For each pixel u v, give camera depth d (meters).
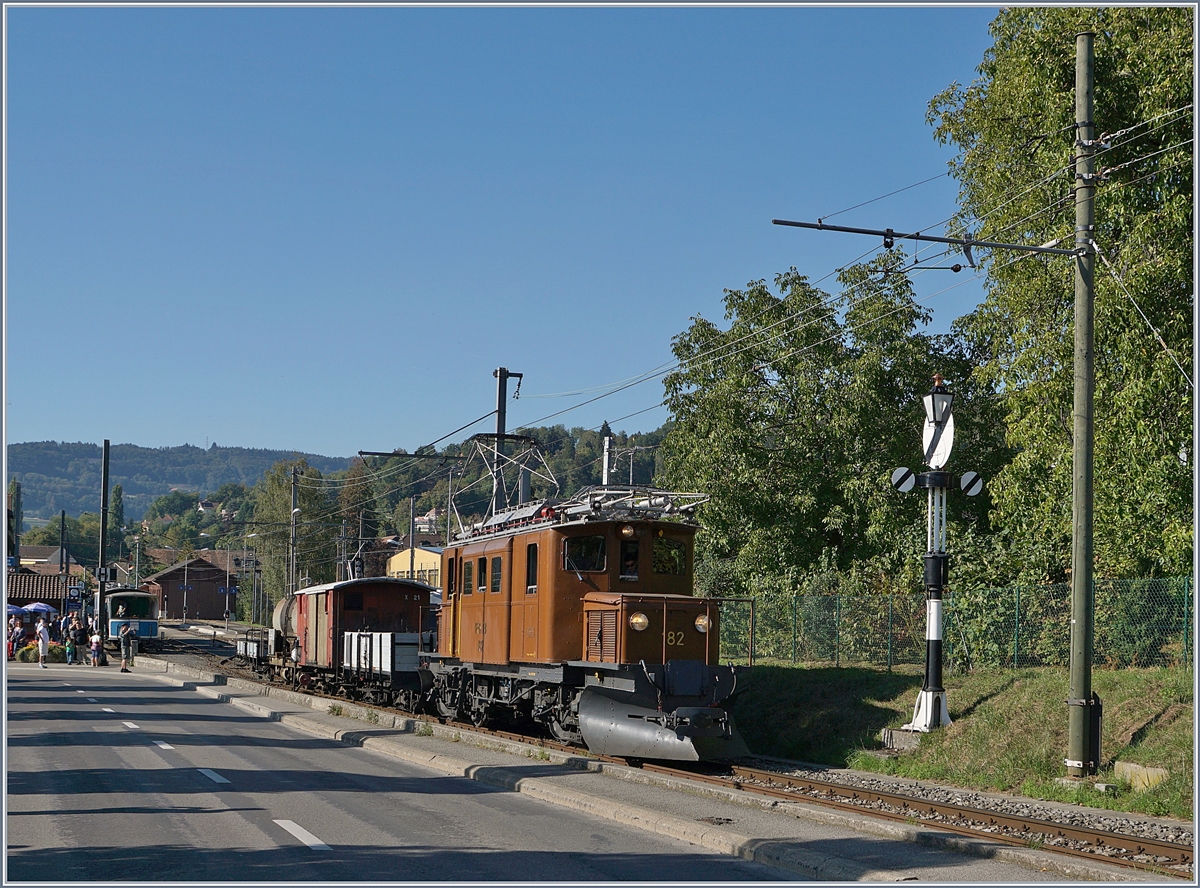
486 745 18.92
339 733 21.83
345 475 107.75
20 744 19.34
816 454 31.89
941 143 31.53
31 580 75.50
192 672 41.22
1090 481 15.56
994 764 16.09
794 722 20.81
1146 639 18.75
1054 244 21.58
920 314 32.03
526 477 29.98
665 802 12.96
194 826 11.50
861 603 24.52
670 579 19.03
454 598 23.75
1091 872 9.54
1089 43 16.09
